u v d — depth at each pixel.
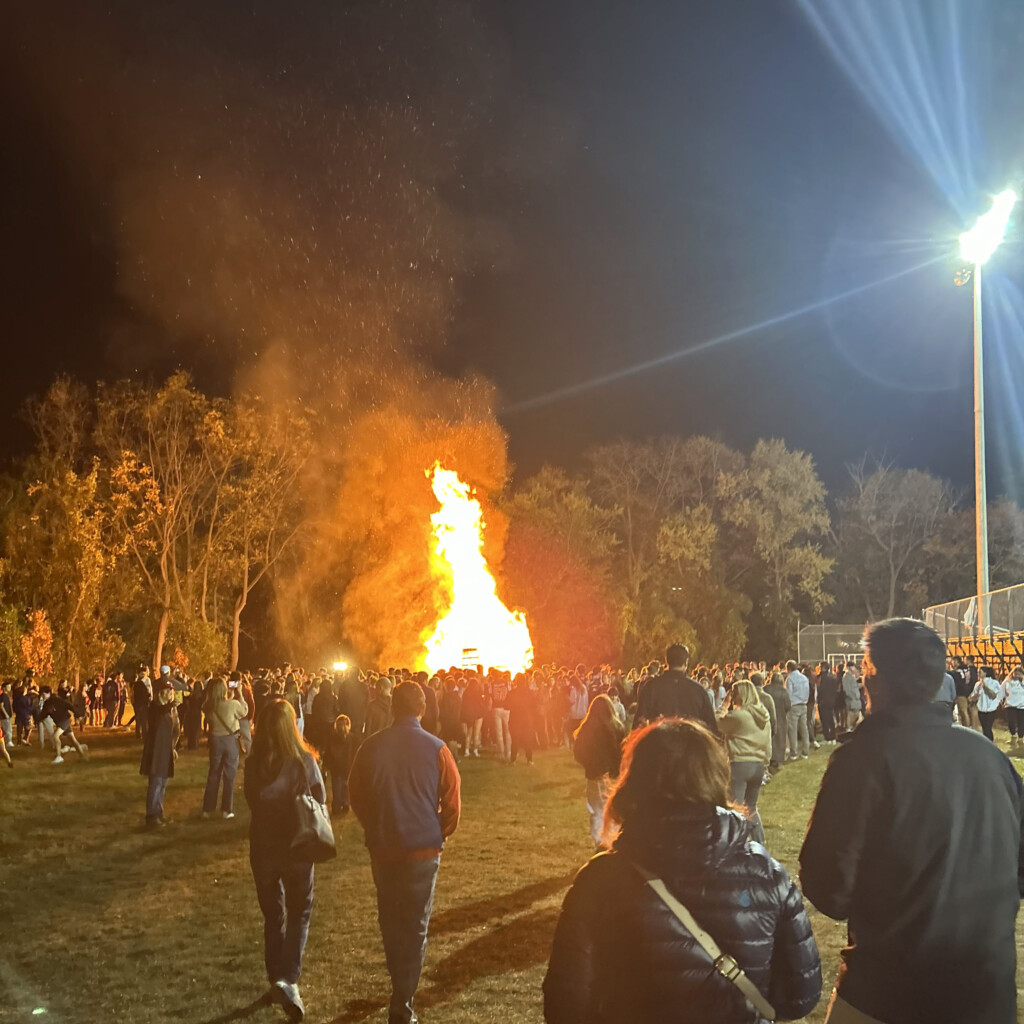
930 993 3.04
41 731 26.19
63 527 42.12
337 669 29.41
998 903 3.11
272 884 6.53
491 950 7.80
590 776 9.65
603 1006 2.70
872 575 70.31
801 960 2.75
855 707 25.95
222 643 46.16
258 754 6.58
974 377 32.72
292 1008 6.35
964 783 3.15
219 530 47.91
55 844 12.59
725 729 10.52
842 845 3.19
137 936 8.43
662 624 53.00
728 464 64.06
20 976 7.36
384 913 6.19
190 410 46.22
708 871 2.67
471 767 21.50
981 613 31.84
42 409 47.75
